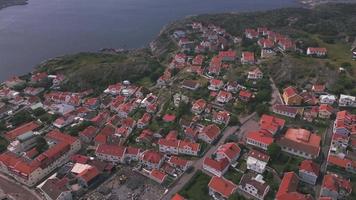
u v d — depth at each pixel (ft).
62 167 506.89
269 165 489.67
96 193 459.32
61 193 439.22
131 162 520.83
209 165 485.56
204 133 552.41
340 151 505.25
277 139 538.06
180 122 596.70
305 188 446.19
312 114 596.70
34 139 568.41
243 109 635.66
